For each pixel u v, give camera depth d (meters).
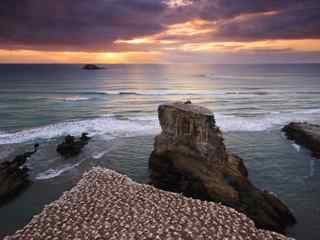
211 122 31.69
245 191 26.58
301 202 27.80
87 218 16.53
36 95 98.12
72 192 20.11
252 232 15.66
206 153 30.84
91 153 40.75
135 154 40.59
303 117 64.62
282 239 15.30
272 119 62.44
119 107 77.88
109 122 58.94
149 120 60.97
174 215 16.83
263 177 33.66
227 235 15.09
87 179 22.20
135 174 34.16
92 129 53.25
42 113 67.81
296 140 46.66
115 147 43.34
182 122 32.16
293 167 36.53
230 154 34.16
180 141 32.47
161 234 14.99
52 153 40.38
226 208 18.05
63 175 33.53
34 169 35.00
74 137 45.31
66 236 15.00
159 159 32.81
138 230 15.32
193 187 27.17
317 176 33.84
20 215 25.56
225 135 50.25
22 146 43.22
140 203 18.17
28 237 15.14
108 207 17.59
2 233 22.97
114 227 15.61
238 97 97.44
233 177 28.78
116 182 21.34
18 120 60.25
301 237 22.36
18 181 30.56
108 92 109.44
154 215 16.81
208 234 15.08
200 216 16.86
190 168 29.22
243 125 56.84
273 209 24.64
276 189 30.62
